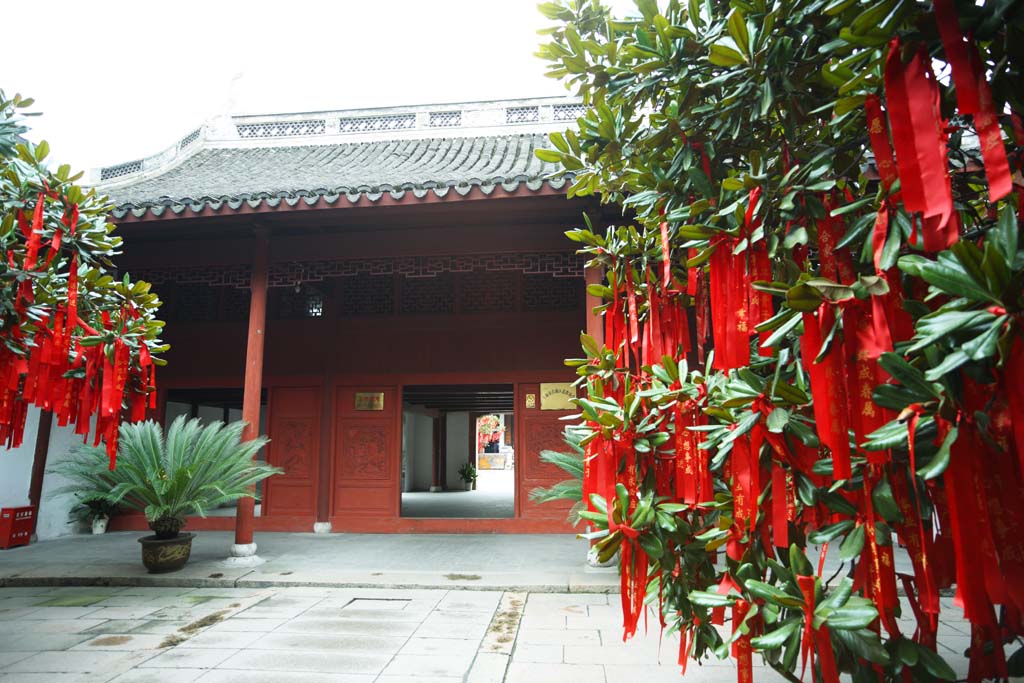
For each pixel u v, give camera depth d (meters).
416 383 10.91
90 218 3.65
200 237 9.69
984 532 1.04
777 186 1.57
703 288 2.18
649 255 2.37
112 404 3.41
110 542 10.03
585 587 6.74
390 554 8.61
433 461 21.30
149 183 11.34
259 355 8.58
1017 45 1.09
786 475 1.57
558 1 2.13
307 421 11.12
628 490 1.99
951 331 0.95
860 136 1.56
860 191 1.67
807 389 1.62
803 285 1.18
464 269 9.33
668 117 1.81
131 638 5.19
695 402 1.84
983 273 0.95
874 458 1.21
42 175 3.47
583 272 8.96
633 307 2.39
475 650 4.84
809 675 3.93
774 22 1.51
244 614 5.95
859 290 1.16
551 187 7.11
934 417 1.10
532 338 10.77
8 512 9.41
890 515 1.22
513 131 12.72
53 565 7.98
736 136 1.77
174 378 11.40
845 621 1.20
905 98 1.11
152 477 7.34
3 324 3.10
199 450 7.64
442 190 7.29
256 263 8.62
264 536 10.30
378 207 7.60
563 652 4.77
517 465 10.55
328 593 6.75
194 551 9.01
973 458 1.07
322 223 8.86
